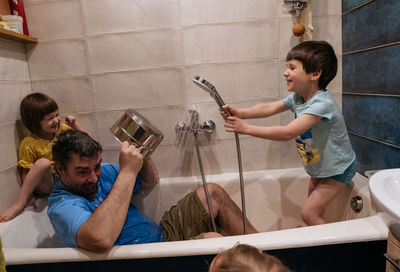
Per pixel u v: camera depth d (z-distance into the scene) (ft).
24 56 5.16
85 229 2.89
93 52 5.22
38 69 5.27
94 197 3.66
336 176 4.18
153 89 5.30
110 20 5.15
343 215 4.68
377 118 4.35
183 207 4.46
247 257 1.25
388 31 3.98
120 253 2.98
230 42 5.20
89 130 5.41
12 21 4.64
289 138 3.92
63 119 5.39
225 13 5.13
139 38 5.18
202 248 2.97
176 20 5.16
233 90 5.32
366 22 4.48
